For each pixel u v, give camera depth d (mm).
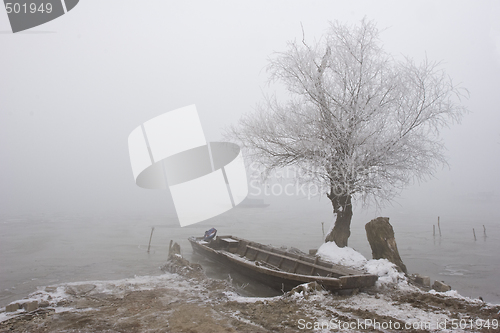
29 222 35562
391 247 10984
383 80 12070
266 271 9266
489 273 12422
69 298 8078
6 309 7105
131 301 7781
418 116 11852
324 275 9375
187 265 11594
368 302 7387
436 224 32688
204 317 6613
